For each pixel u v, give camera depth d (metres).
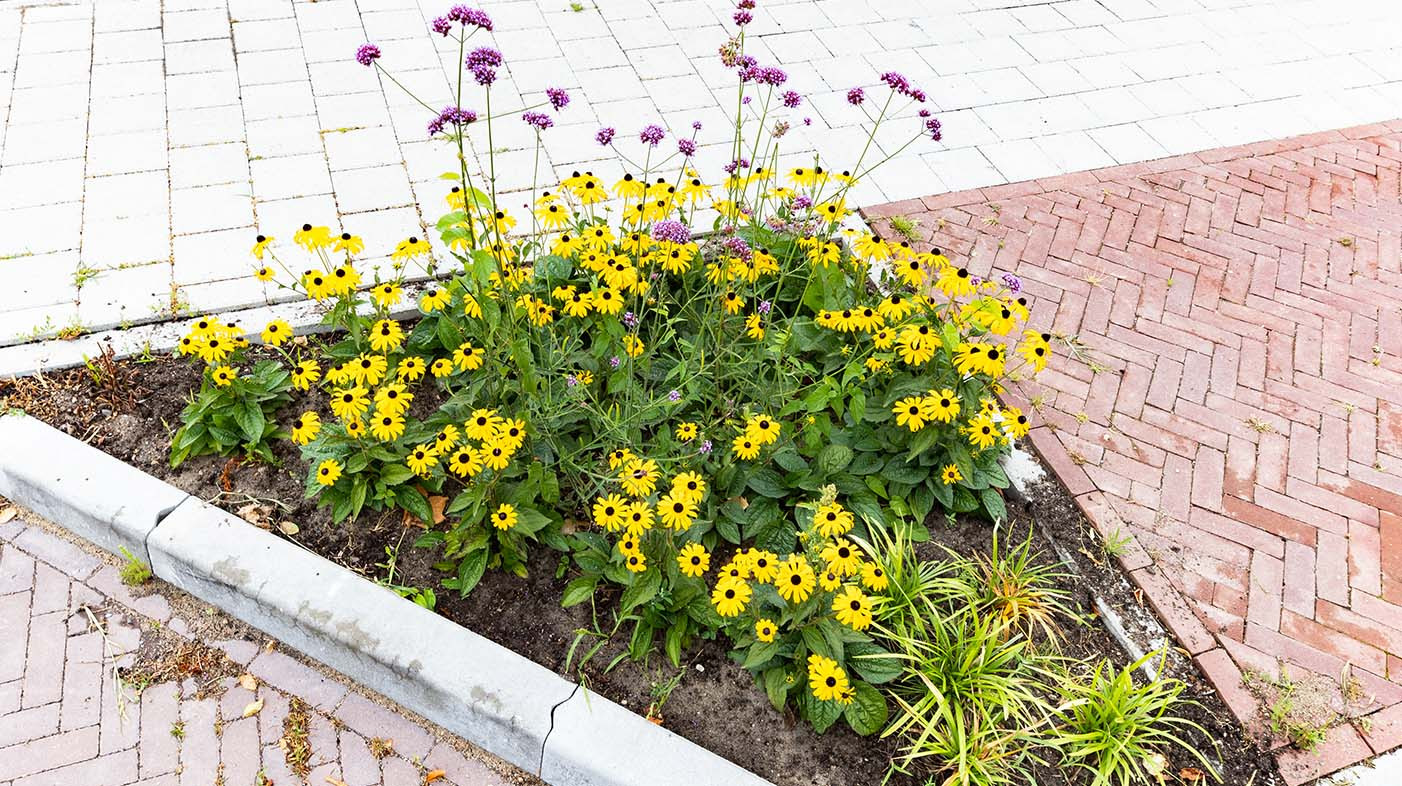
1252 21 6.42
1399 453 3.81
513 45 5.59
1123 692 2.78
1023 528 3.43
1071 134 5.34
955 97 5.52
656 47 5.68
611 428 3.12
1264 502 3.59
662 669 2.89
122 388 3.54
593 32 5.77
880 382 3.51
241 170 4.59
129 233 4.21
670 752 2.63
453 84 5.24
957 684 2.83
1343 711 2.96
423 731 2.85
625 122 5.09
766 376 3.62
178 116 4.86
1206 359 4.14
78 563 3.18
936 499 3.39
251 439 3.34
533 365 3.14
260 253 3.34
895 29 6.06
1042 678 3.00
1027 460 3.64
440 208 4.49
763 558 2.72
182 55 5.28
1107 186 5.00
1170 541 3.42
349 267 3.35
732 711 2.81
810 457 3.37
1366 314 4.41
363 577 3.04
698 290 3.80
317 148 4.75
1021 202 4.86
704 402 3.52
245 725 2.81
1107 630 3.16
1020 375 3.98
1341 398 4.02
